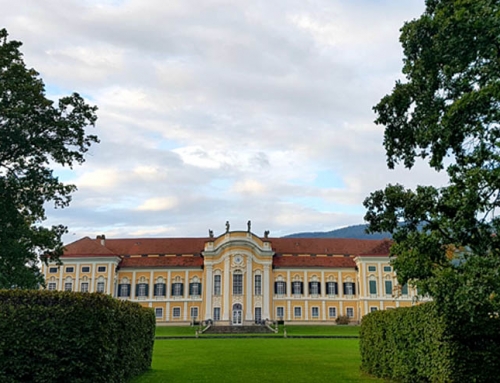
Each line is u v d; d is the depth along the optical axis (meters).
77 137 33.62
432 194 20.72
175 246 90.00
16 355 15.88
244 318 82.44
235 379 22.66
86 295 17.09
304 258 87.75
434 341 17.66
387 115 21.58
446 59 18.45
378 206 21.95
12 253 31.09
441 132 18.56
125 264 86.38
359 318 84.25
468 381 16.56
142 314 25.16
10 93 31.33
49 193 33.41
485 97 16.25
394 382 21.45
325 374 24.47
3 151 31.19
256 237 85.94
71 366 16.08
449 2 19.11
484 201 17.39
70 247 86.06
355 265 87.31
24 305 16.38
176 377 23.28
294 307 85.00
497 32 16.22
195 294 85.00
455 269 18.89
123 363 20.41
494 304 16.28
